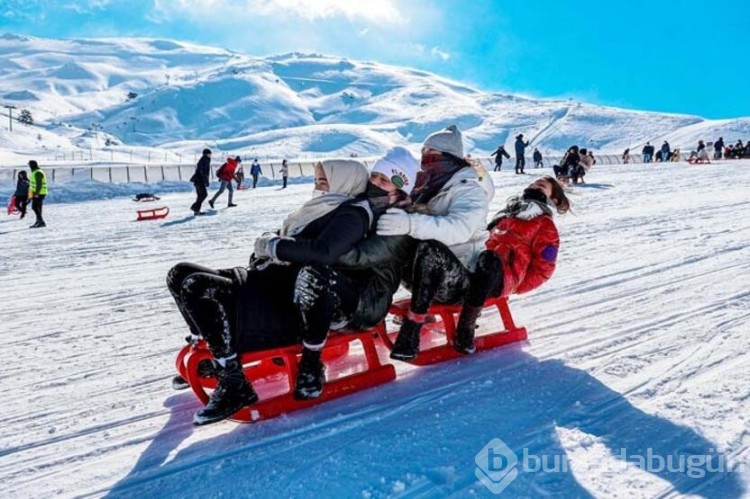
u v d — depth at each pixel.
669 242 8.35
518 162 30.69
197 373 3.48
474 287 4.00
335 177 3.64
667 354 4.12
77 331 5.42
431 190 4.16
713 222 10.06
